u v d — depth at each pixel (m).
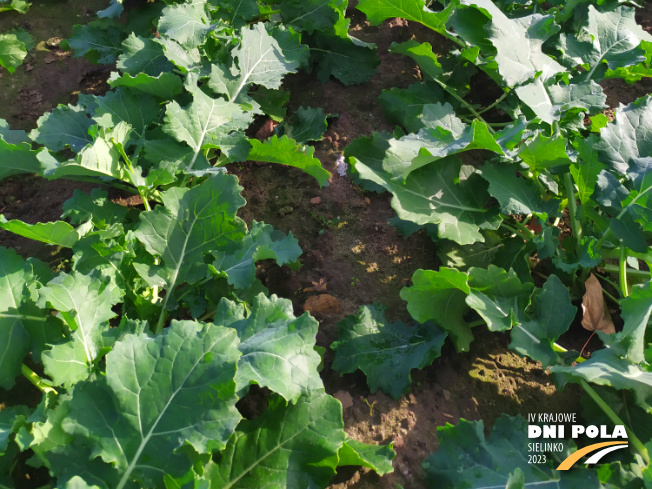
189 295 2.78
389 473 2.47
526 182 3.04
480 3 3.35
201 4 3.68
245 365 2.18
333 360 2.79
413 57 3.74
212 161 3.59
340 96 3.97
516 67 3.26
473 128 2.75
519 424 2.47
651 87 4.22
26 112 3.94
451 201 2.97
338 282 3.10
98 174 2.84
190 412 2.02
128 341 2.10
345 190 3.48
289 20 4.02
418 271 2.53
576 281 3.12
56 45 4.35
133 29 4.09
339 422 2.25
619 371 2.33
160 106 3.39
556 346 2.62
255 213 3.40
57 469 1.97
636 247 2.79
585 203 3.05
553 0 4.07
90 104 3.33
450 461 2.37
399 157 2.89
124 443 2.00
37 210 3.45
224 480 2.18
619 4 4.01
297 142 3.62
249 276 2.67
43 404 2.07
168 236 2.73
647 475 2.15
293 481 2.19
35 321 2.50
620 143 2.95
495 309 2.59
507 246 3.10
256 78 3.54
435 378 2.79
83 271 2.60
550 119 3.10
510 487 2.11
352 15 4.50
